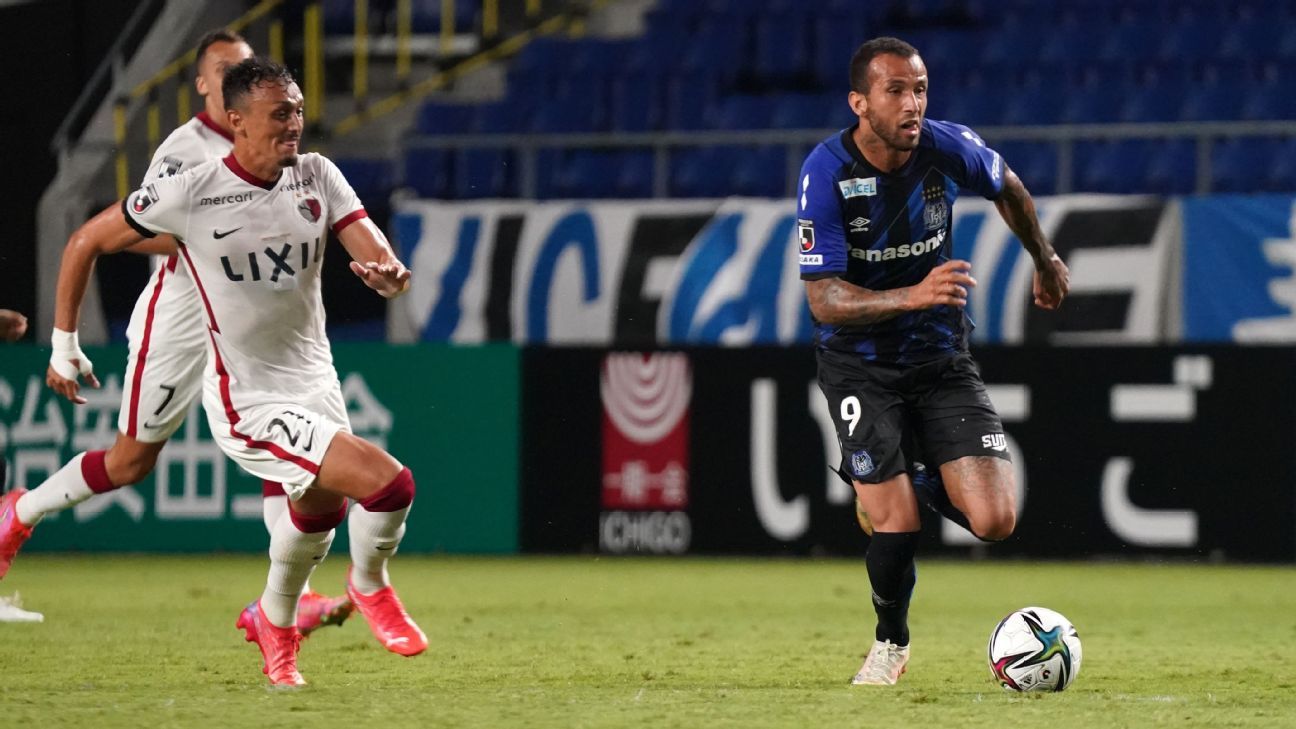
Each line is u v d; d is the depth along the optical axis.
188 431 46.38
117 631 27.52
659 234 46.84
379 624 20.69
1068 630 19.09
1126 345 42.28
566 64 63.19
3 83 58.34
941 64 60.31
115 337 49.09
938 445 19.86
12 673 21.64
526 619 30.12
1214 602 33.97
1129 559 42.34
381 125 64.25
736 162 56.88
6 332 21.53
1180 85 56.88
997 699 17.97
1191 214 44.03
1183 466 41.97
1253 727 15.85
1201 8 60.75
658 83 60.62
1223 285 43.84
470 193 58.16
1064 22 61.28
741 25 63.22
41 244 55.38
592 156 58.22
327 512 18.92
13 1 58.25
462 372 45.84
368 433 46.16
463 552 45.69
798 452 43.84
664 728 15.66
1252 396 41.62
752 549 44.03
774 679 20.91
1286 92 56.16
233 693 18.59
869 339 19.97
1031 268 44.31
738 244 46.38
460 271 47.91
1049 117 57.12
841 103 59.00
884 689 19.11
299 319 19.23
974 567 42.53
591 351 45.12
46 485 24.08
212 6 62.09
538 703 17.56
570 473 45.22
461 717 16.38
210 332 19.00
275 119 18.23
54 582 38.25
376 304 48.38
